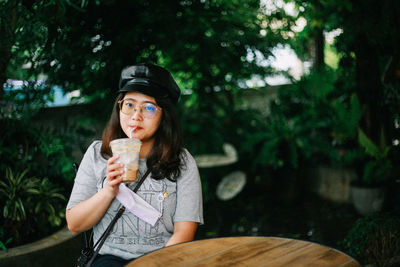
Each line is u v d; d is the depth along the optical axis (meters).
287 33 6.20
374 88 6.00
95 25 4.69
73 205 2.10
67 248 3.22
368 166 5.84
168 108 2.21
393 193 5.99
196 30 5.23
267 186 7.59
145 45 5.15
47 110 5.07
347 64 7.03
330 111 6.61
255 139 6.95
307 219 6.03
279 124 6.91
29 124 4.36
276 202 6.97
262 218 6.16
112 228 2.06
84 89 4.98
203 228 5.77
